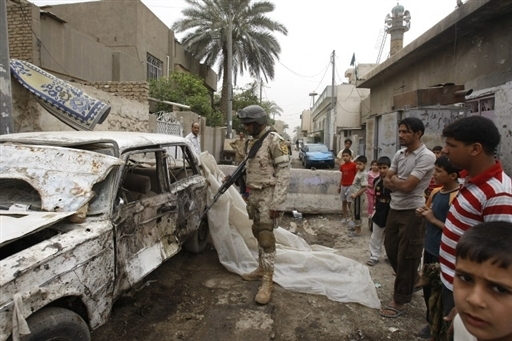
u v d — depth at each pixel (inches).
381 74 595.2
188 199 158.6
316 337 118.2
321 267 164.7
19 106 217.2
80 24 655.8
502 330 34.9
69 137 123.3
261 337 115.9
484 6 287.1
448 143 72.6
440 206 108.4
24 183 112.0
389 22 842.2
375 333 121.0
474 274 35.9
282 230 195.0
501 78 311.4
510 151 257.9
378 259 182.9
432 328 90.0
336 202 282.5
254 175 144.6
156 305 134.0
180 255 184.4
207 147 624.7
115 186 106.7
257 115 139.6
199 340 113.3
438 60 434.6
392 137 361.4
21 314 68.6
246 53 845.8
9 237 78.8
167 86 629.6
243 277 158.9
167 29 788.6
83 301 87.2
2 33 170.7
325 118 1379.2
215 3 797.2
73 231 90.6
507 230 36.9
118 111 324.8
